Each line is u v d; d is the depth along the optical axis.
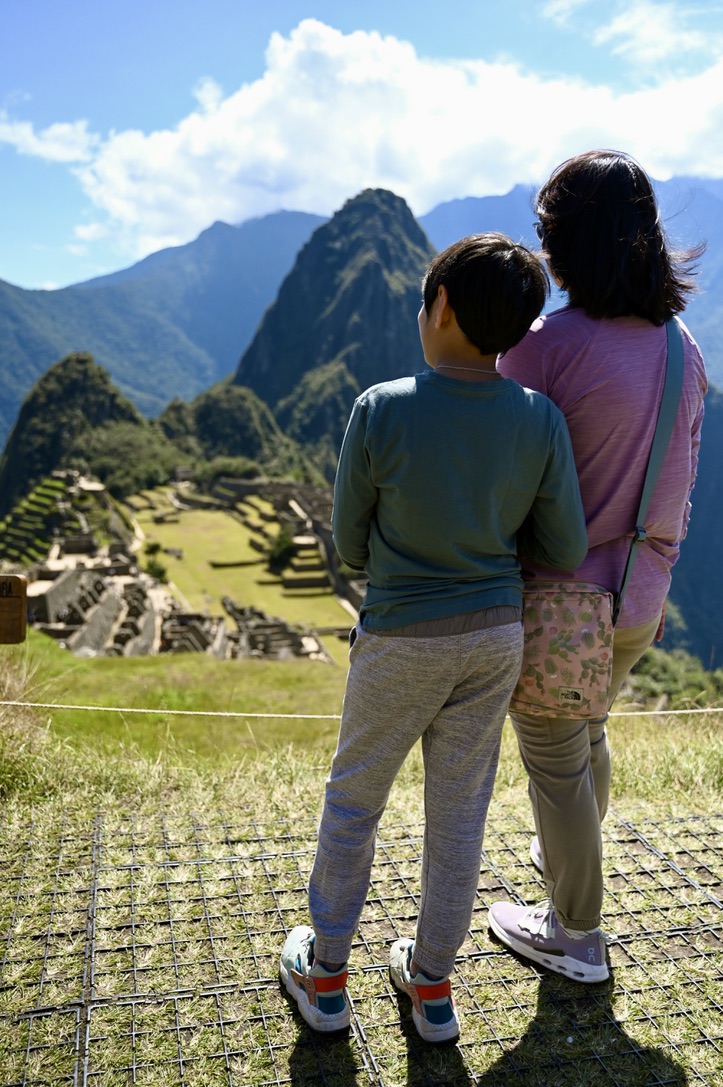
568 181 1.88
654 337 1.91
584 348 1.87
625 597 1.95
